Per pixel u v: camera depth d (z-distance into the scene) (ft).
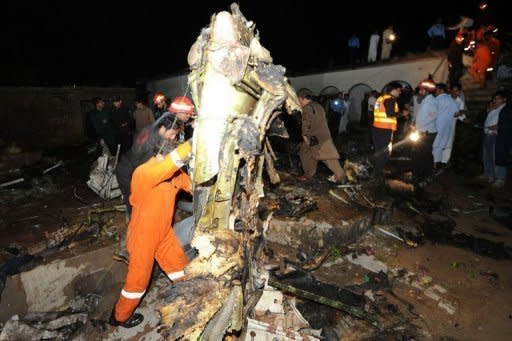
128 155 10.75
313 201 16.07
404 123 31.09
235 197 8.21
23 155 21.22
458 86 26.21
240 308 7.98
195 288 7.54
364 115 36.81
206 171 7.20
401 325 10.78
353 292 11.87
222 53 7.07
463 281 13.21
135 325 9.91
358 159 22.70
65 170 20.31
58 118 28.35
